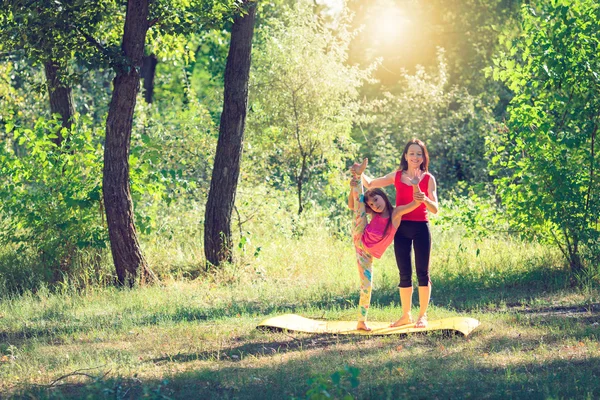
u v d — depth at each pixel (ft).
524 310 29.96
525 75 36.42
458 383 19.19
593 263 34.96
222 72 92.17
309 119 55.62
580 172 35.27
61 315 30.63
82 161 39.65
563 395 17.92
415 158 25.77
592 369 20.18
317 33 59.82
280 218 47.70
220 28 38.47
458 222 39.32
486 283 35.68
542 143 35.27
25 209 38.22
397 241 26.20
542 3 37.63
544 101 36.06
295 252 42.75
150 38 44.09
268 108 56.03
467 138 71.15
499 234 39.91
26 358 23.22
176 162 50.42
